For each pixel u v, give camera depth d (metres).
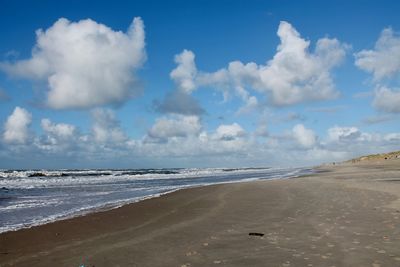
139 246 8.85
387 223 10.88
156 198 21.02
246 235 9.81
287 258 7.51
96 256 8.02
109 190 30.03
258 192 21.98
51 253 8.48
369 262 7.11
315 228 10.44
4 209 17.62
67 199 22.50
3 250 8.98
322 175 41.91
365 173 40.91
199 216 13.54
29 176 66.75
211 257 7.73
